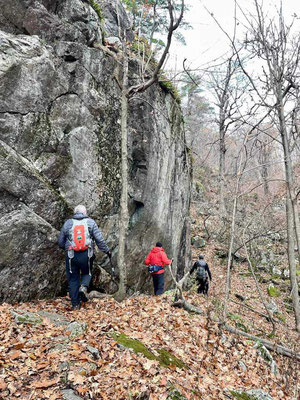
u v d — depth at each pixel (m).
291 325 9.69
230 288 11.74
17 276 5.15
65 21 6.45
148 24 10.53
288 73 8.86
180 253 10.53
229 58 7.73
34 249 5.31
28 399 2.86
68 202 6.06
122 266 6.10
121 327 4.68
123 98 6.41
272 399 4.29
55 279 5.77
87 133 6.52
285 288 12.72
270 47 8.84
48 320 4.32
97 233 5.34
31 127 5.52
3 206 5.02
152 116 8.11
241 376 4.81
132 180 7.75
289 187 8.86
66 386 3.10
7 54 5.22
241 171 7.58
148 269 7.75
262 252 15.49
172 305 6.41
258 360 5.47
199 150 23.73
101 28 7.68
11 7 5.61
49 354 3.49
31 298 5.38
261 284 12.97
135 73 7.85
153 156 8.12
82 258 5.23
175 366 3.99
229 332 6.27
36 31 5.92
